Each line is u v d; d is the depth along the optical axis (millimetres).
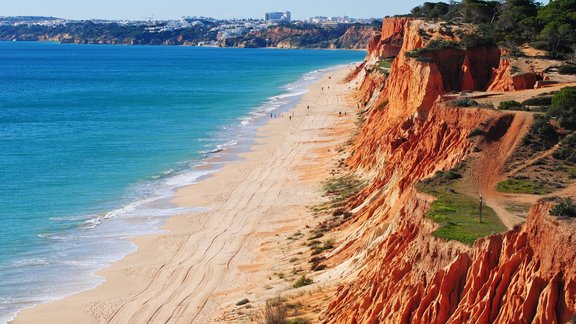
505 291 34125
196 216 77188
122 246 68562
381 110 101312
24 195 85625
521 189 50969
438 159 61375
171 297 56375
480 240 37062
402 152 72562
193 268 62156
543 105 66562
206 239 69562
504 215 44656
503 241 35531
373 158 85438
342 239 61875
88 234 72188
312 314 46312
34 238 70875
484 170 54906
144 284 59469
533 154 56094
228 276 59812
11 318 53969
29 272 62594
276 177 92188
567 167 54312
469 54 90875
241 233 70688
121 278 60906
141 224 75125
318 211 74562
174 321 51844
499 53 92812
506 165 55438
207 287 57875
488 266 35688
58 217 77500
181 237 70500
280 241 66688
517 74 82750
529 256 33969
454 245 38812
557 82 79250
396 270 40688
